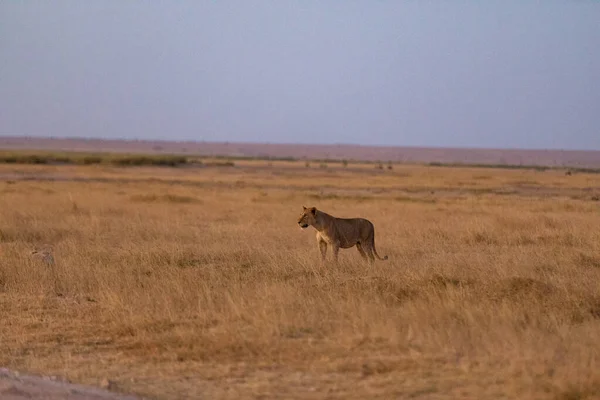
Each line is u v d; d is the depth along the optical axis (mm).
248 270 24906
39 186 76438
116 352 15602
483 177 130875
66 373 14094
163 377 13734
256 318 17172
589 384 12539
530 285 19781
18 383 13148
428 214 48719
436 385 12930
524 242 33000
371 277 21953
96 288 21578
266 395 12570
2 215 41844
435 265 23656
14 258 25438
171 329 17125
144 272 24359
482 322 16469
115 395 12562
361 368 14000
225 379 13594
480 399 12258
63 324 17875
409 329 16047
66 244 30812
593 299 18703
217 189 82938
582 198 77188
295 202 62656
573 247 30594
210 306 18656
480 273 21672
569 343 14953
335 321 17219
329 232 27031
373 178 122625
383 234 36656
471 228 35938
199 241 33062
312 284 21531
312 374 13789
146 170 139875
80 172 117938
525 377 12844
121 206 51969
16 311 19172
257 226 40781
